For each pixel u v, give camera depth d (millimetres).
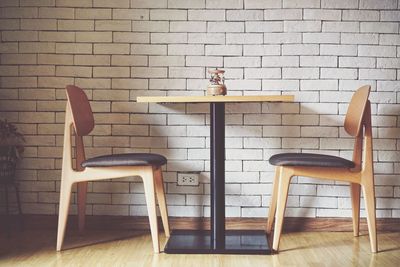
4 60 3486
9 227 3301
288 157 2865
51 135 3504
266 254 2850
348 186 3465
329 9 3459
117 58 3492
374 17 3453
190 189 3484
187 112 3486
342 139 3471
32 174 3504
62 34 3486
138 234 3359
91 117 3207
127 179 3502
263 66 3471
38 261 2711
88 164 2869
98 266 2619
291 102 3471
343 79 3465
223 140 2977
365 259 2752
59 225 2926
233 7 3469
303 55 3465
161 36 3486
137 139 3500
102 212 3502
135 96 3498
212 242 2990
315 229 3467
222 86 3016
